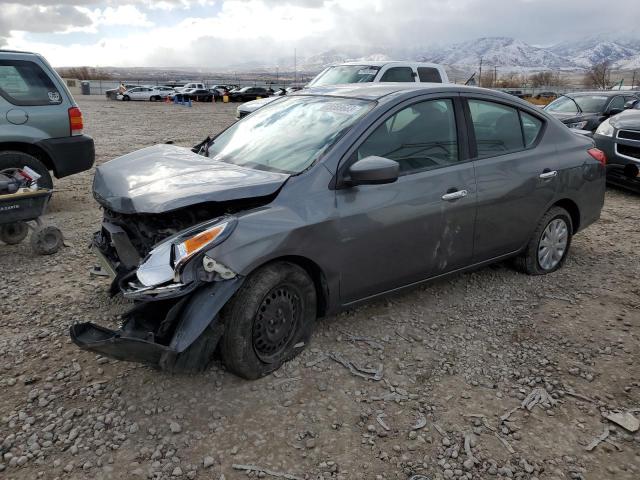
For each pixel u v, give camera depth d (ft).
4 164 21.29
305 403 10.22
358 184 11.15
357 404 10.27
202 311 9.50
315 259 10.94
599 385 11.16
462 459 8.99
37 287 15.15
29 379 10.71
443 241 13.21
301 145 12.19
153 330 9.80
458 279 16.14
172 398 10.22
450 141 13.47
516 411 10.26
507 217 14.62
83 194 26.89
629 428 9.82
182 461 8.73
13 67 21.66
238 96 162.91
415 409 10.20
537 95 187.32
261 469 8.61
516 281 16.12
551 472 8.79
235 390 10.50
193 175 11.34
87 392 10.38
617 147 27.86
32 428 9.39
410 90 13.16
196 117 86.94
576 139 16.83
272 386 10.66
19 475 8.37
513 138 15.05
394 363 11.67
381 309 14.06
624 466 8.98
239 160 12.82
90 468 8.54
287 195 10.82
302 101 14.24
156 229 11.37
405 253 12.52
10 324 12.98
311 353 11.84
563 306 14.62
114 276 11.82
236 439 9.23
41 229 17.52
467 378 11.25
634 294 15.52
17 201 16.66
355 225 11.42
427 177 12.69
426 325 13.35
